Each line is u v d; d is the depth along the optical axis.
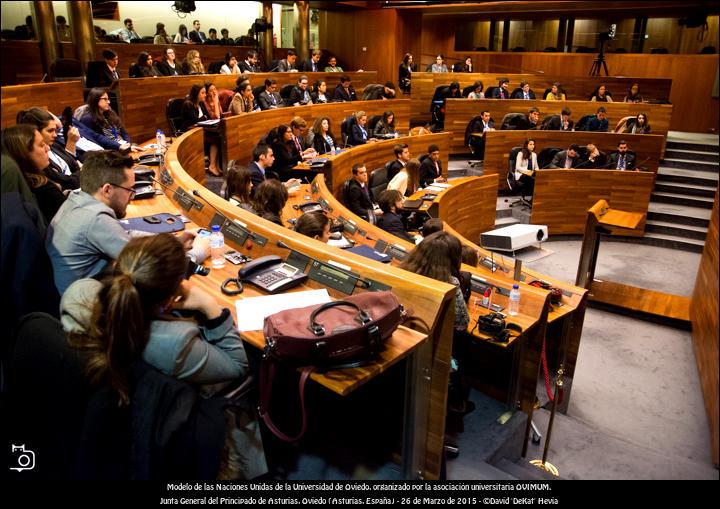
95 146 4.80
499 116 10.73
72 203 2.21
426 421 2.24
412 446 2.21
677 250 8.62
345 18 13.84
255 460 1.87
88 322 1.50
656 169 9.43
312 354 1.74
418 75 11.91
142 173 4.25
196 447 1.52
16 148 2.10
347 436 2.49
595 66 13.05
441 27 14.68
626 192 8.70
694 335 5.65
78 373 1.44
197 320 1.79
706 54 12.10
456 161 10.70
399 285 2.21
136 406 1.47
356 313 1.85
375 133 9.11
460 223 7.79
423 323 2.08
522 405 3.47
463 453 2.91
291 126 7.14
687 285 7.27
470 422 3.24
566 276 7.30
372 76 11.70
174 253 1.56
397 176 6.90
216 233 2.78
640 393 4.79
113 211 2.29
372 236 4.37
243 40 10.20
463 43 15.80
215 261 2.65
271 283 2.39
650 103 10.98
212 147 7.04
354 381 1.71
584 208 8.81
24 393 1.50
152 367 1.52
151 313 1.55
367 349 1.79
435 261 2.75
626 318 6.28
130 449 1.48
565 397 4.38
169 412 1.47
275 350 1.77
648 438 4.15
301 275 2.47
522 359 3.37
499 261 4.62
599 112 10.16
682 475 3.39
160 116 7.22
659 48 12.84
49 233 2.15
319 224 3.14
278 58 11.87
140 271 1.50
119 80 6.31
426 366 2.15
